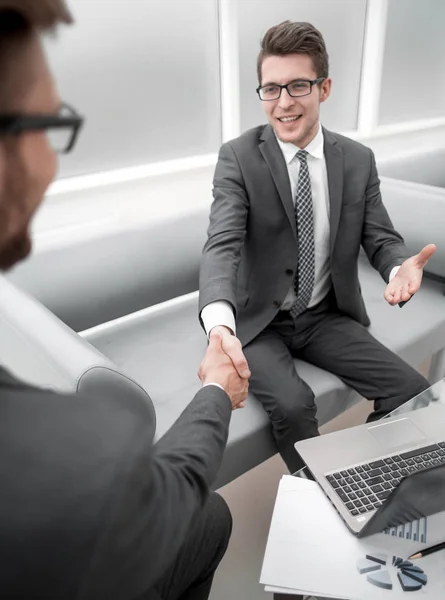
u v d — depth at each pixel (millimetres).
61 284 1526
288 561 741
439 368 1861
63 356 897
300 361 1493
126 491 347
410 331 1627
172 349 1575
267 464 1600
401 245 1413
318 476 908
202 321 1183
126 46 1890
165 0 1930
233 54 2156
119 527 353
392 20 2809
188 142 2234
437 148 2838
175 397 1341
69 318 1563
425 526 799
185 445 538
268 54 1274
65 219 1812
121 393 904
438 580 712
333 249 1409
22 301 1075
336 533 790
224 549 910
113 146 1997
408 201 1958
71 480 328
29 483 320
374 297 1853
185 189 2166
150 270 1721
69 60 1764
